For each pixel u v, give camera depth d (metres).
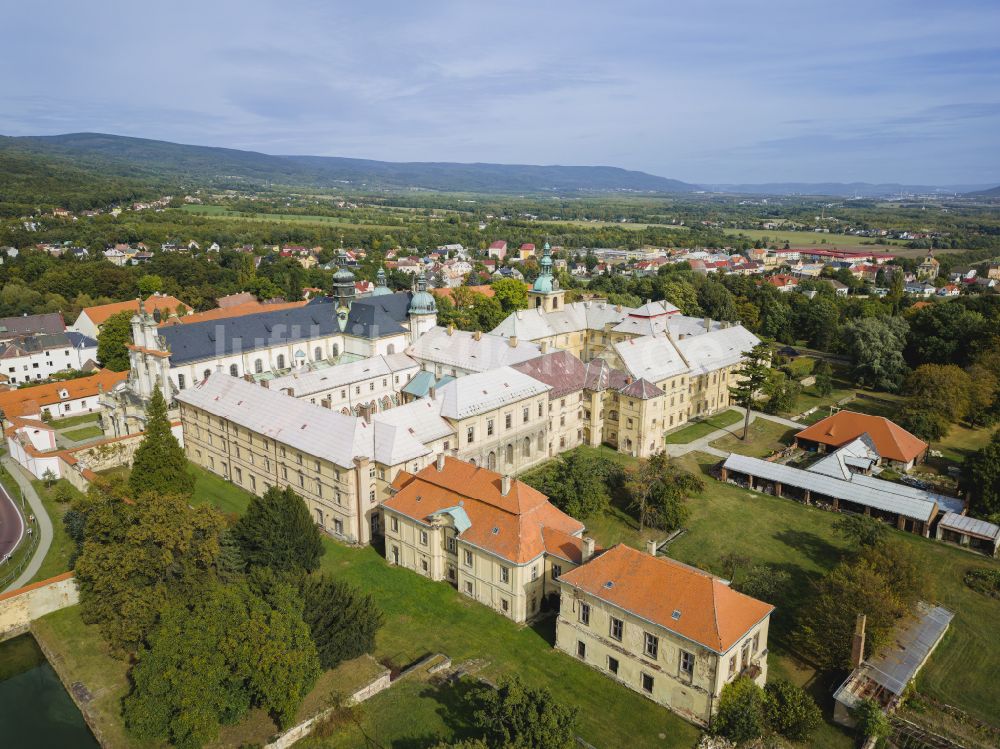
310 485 92.31
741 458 110.25
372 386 129.12
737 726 54.69
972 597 78.12
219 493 103.25
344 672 63.31
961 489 103.94
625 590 61.88
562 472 94.38
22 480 107.44
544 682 62.88
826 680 64.12
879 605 63.62
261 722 58.91
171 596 67.12
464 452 100.62
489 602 74.31
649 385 117.06
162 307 193.88
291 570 74.25
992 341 149.88
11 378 156.00
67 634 73.12
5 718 62.44
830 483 101.81
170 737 57.03
